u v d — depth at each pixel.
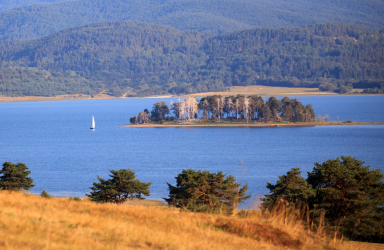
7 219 43.97
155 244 42.50
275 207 62.72
